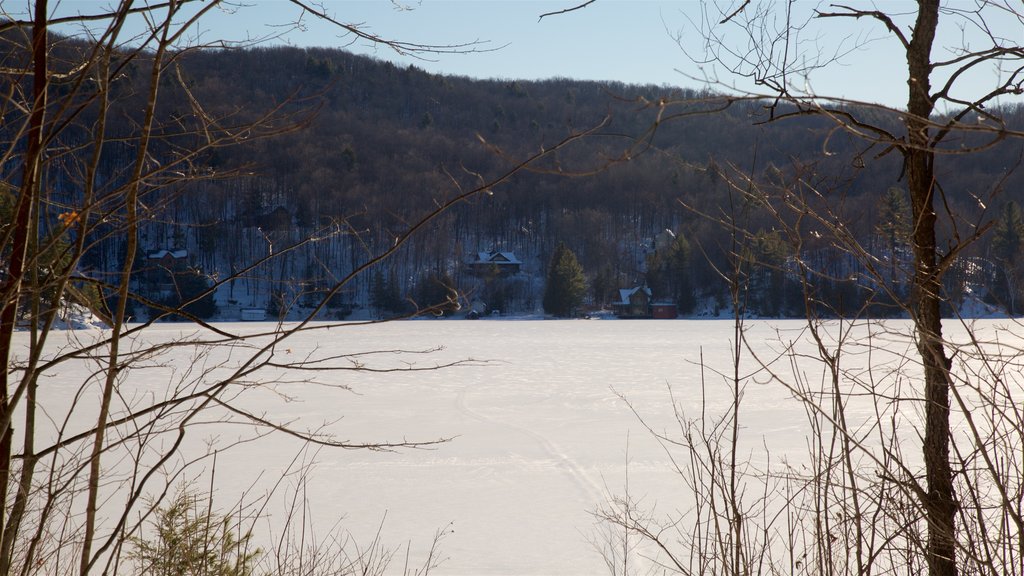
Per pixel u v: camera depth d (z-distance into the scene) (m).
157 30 2.11
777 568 3.78
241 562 3.75
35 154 2.01
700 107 1.55
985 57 2.21
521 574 7.50
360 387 21.41
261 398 18.64
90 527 2.25
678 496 9.91
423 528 9.09
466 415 17.36
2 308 2.02
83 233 2.10
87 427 12.01
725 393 19.47
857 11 2.96
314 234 2.94
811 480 2.90
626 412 17.44
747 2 2.50
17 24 2.08
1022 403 2.25
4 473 2.16
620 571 7.42
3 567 2.18
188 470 10.55
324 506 9.85
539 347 37.62
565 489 10.78
